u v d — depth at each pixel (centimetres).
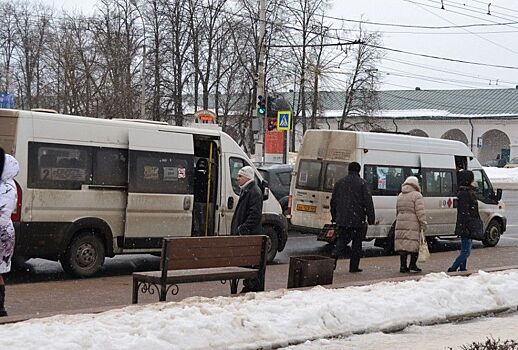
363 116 5962
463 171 1450
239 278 991
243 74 4541
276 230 1622
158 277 906
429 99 8100
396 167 1831
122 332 709
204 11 4562
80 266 1313
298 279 1085
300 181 1845
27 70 5028
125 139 1362
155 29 4512
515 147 7412
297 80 4612
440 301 984
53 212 1263
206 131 1503
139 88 4394
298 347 772
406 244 1467
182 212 1437
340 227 1453
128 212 1359
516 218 2991
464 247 1434
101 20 4562
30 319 759
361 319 873
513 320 982
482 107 7819
